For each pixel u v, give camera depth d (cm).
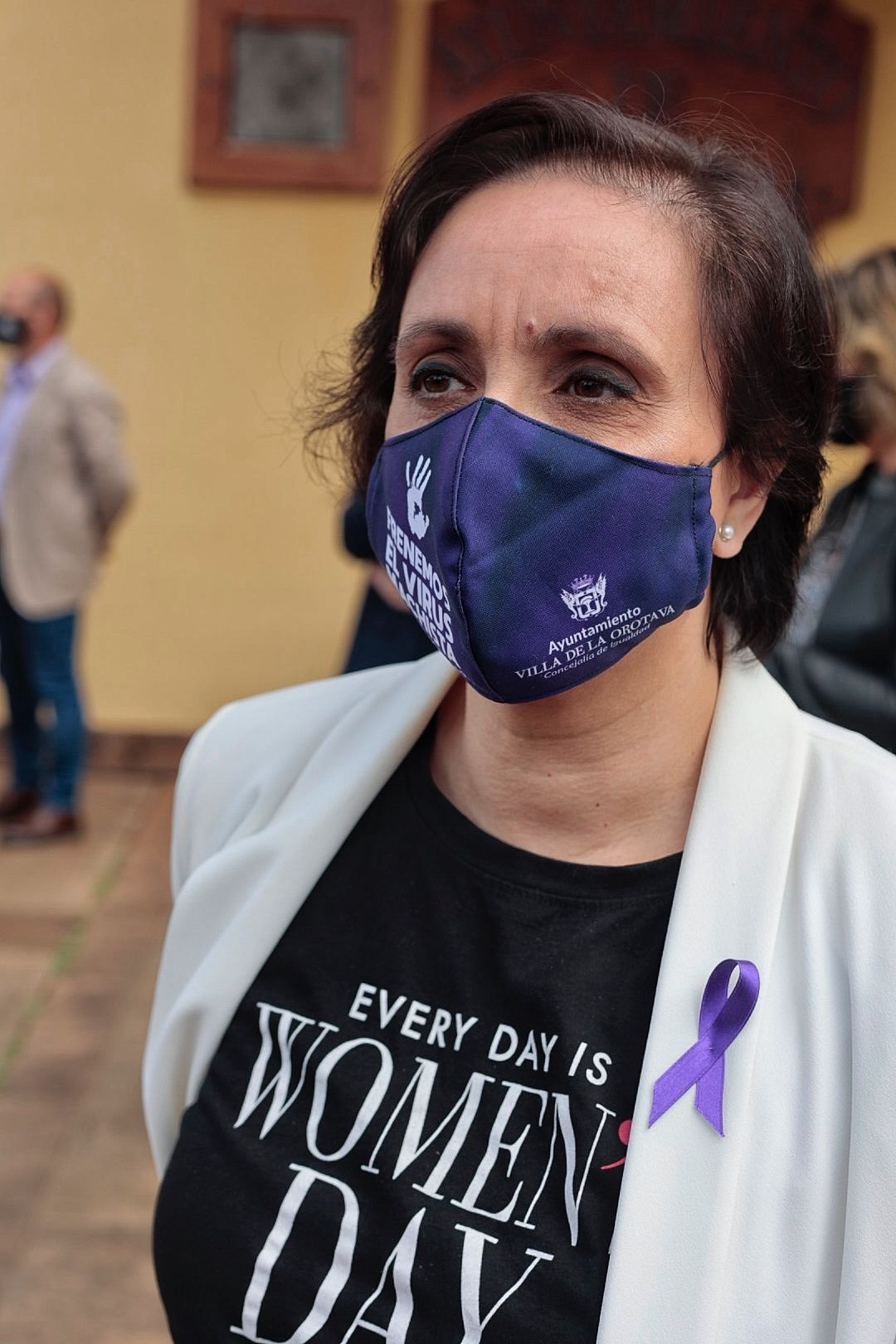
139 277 530
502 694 100
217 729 135
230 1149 108
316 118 512
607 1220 94
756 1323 89
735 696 108
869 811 99
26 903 443
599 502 97
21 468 468
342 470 133
